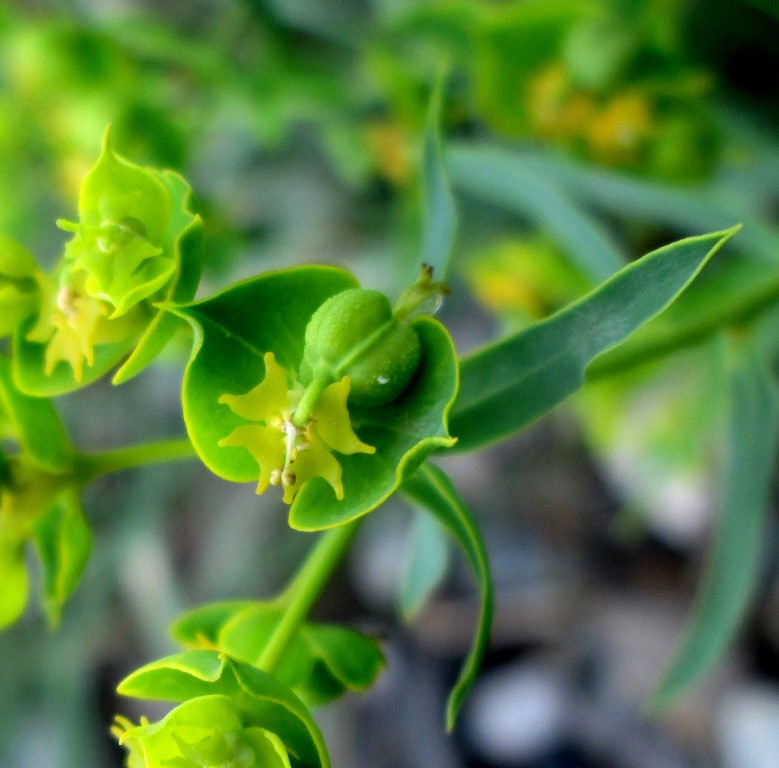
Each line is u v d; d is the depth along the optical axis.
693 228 0.09
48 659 0.14
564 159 0.09
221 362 0.06
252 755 0.06
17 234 0.11
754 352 0.08
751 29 0.09
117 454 0.07
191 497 0.15
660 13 0.09
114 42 0.10
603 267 0.09
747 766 0.12
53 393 0.07
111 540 0.14
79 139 0.10
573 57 0.09
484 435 0.07
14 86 0.10
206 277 0.11
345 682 0.07
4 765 0.14
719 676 0.13
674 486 0.13
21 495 0.07
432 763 0.13
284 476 0.06
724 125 0.10
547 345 0.07
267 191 0.13
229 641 0.07
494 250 0.11
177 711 0.06
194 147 0.11
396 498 0.14
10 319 0.07
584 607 0.14
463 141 0.11
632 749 0.13
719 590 0.08
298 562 0.14
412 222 0.11
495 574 0.14
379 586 0.14
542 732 0.13
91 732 0.14
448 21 0.10
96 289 0.07
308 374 0.06
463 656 0.14
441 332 0.06
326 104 0.11
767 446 0.08
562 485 0.14
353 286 0.06
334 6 0.12
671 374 0.11
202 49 0.10
